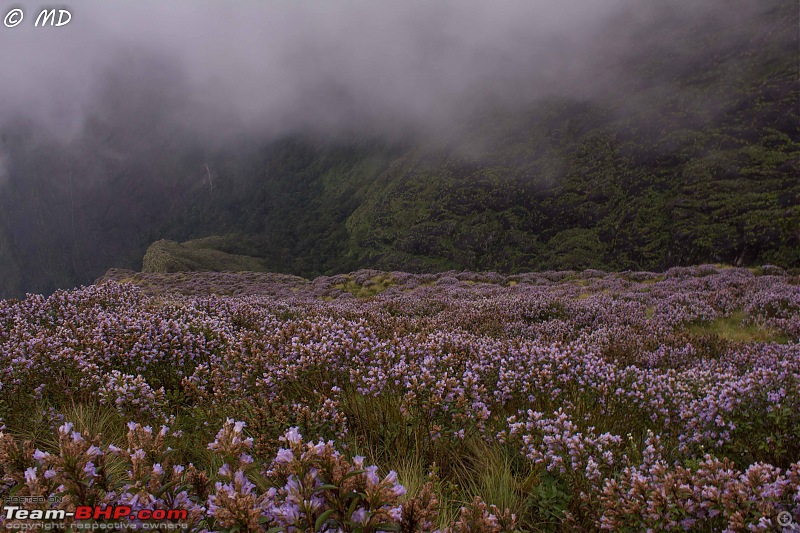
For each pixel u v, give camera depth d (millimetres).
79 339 6508
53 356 5492
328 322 7488
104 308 9977
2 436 2445
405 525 2033
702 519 2850
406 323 10992
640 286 20703
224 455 2396
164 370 6410
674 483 2943
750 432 4375
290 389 5219
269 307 13250
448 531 2238
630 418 5164
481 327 13008
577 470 3576
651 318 13875
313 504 1987
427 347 6281
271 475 2471
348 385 5180
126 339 6523
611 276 26328
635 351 9516
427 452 4156
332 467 2076
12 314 8484
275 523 2062
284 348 5848
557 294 20656
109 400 4922
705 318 13453
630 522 2936
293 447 2188
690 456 4297
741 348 9391
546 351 6086
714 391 5148
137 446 2527
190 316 8992
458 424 4355
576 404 5125
